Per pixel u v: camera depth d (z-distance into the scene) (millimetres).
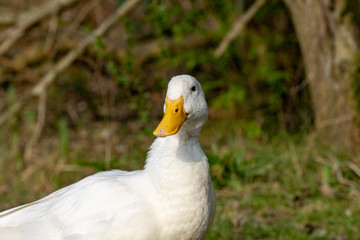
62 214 5137
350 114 9359
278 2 11984
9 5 13117
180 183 4871
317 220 7672
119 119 12383
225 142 11148
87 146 10945
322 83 9758
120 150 10602
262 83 12633
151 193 4949
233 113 12234
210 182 5133
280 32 12430
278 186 8617
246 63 12664
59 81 13352
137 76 12281
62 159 9750
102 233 4926
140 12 13406
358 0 9250
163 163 4918
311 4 9586
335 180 8680
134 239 4922
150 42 12445
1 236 5172
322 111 9812
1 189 9102
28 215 5316
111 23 11180
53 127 12086
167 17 11633
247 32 12281
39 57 12406
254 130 10781
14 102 11695
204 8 12422
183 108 4789
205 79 13023
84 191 5199
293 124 11461
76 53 11234
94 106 12922
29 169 9531
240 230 7375
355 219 7574
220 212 7574
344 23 9359
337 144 9453
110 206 5004
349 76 9367
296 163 9016
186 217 4918
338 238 7203
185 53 12391
